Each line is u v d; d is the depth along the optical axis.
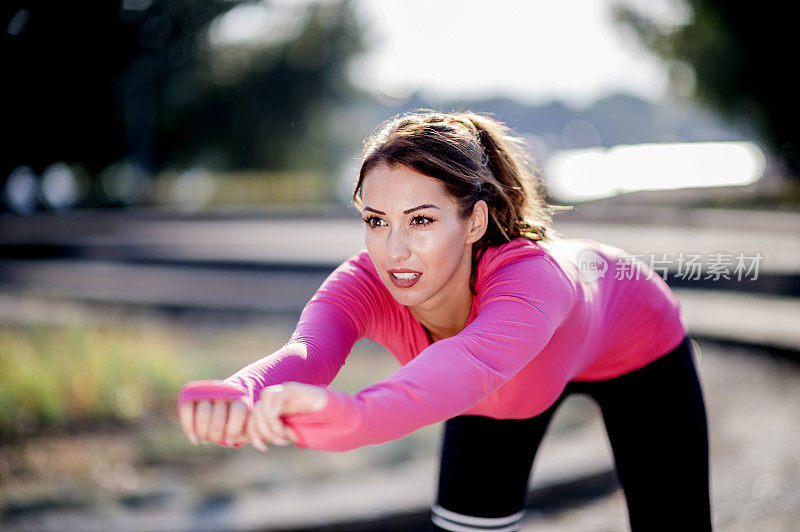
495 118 1.87
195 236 14.36
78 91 26.17
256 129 32.78
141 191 28.31
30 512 3.44
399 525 3.54
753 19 15.27
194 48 29.80
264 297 8.58
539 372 1.77
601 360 2.05
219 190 28.84
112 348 5.42
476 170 1.53
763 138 16.86
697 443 2.10
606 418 2.18
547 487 3.85
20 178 26.73
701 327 6.66
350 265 1.75
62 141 26.86
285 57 32.56
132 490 3.71
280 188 28.97
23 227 15.80
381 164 1.48
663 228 10.02
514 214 1.66
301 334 1.54
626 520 3.57
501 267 1.56
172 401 5.00
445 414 1.21
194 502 3.59
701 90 17.45
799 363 5.84
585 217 10.91
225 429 1.14
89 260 11.57
